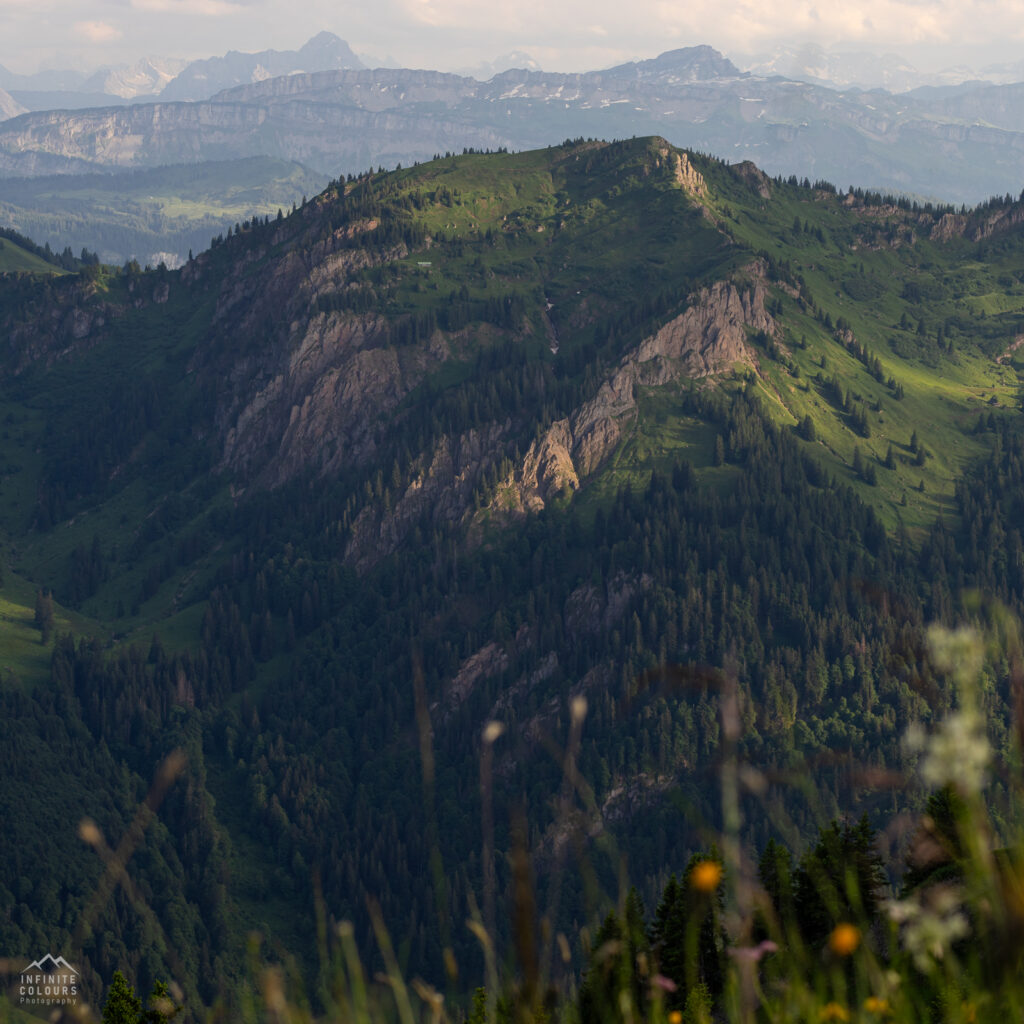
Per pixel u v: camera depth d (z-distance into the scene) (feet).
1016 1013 17.70
